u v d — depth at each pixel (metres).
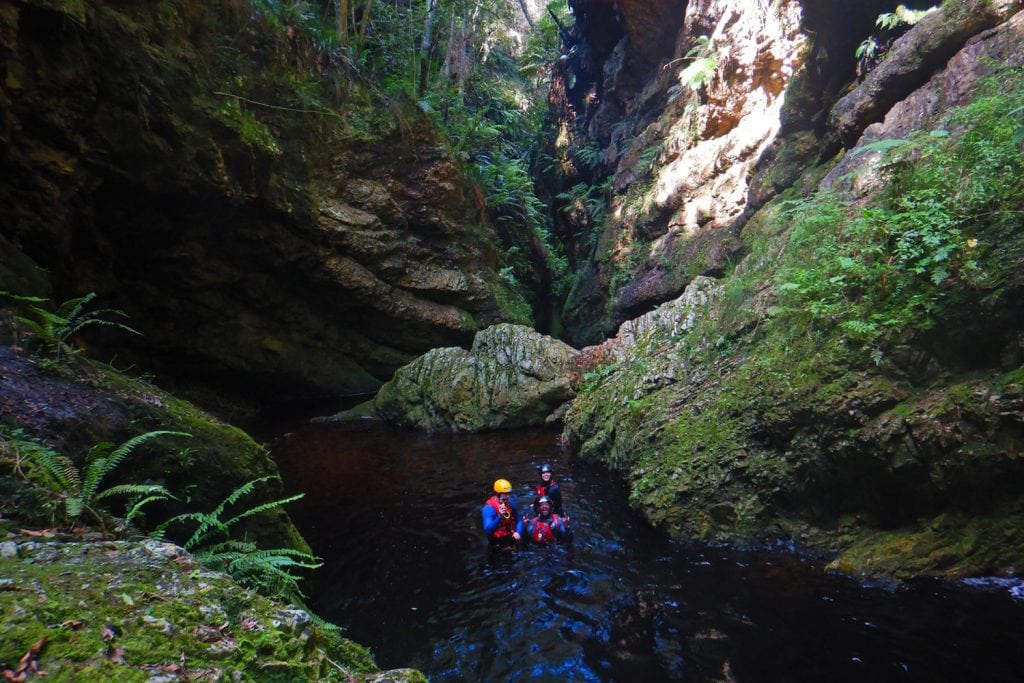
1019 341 4.19
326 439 9.90
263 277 11.87
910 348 4.70
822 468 5.04
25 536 2.03
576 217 20.48
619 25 18.77
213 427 4.08
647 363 8.34
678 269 13.12
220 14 9.62
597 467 7.84
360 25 14.84
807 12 9.40
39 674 1.27
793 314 5.90
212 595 1.81
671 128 15.22
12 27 6.67
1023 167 4.46
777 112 11.46
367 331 14.04
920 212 4.79
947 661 3.37
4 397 3.05
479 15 19.41
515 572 4.89
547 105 25.58
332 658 1.93
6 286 5.05
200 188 9.52
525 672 3.51
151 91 8.38
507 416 10.38
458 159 15.94
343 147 12.38
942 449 4.36
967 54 6.45
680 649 3.66
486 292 15.77
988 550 4.26
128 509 3.13
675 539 5.45
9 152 7.38
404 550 5.37
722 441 5.78
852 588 4.33
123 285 10.20
